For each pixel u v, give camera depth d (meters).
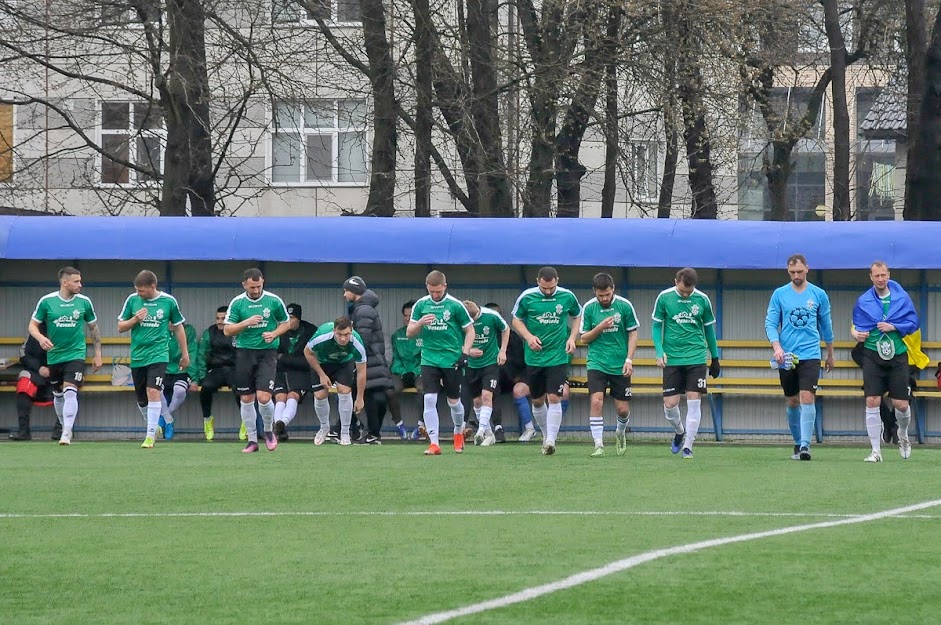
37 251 63.06
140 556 23.70
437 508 30.64
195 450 52.09
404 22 77.94
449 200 106.69
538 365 47.69
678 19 75.19
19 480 38.09
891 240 60.06
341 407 56.56
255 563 22.81
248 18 83.00
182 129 76.88
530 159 81.75
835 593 19.73
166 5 74.00
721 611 18.45
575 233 61.59
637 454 49.19
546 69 74.62
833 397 63.22
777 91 96.06
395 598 19.48
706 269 63.66
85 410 65.44
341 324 54.81
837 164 78.75
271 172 111.38
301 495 33.72
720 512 29.44
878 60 89.25
